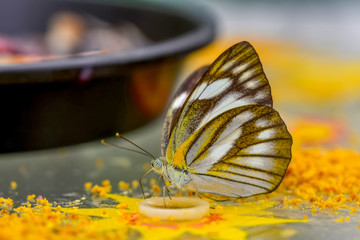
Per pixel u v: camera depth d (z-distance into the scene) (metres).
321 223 0.37
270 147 0.37
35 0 0.51
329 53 0.85
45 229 0.35
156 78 0.44
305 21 1.11
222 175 0.38
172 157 0.38
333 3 1.21
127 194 0.40
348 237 0.36
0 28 0.50
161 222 0.37
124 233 0.36
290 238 0.36
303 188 0.39
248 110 0.37
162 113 0.46
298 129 0.48
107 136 0.43
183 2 0.52
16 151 0.42
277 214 0.38
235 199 0.39
